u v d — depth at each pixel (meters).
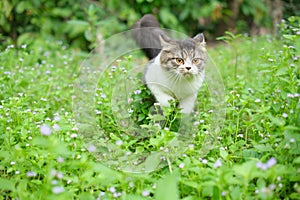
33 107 1.36
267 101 1.25
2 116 1.19
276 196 0.95
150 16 1.71
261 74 1.55
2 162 1.06
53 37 2.29
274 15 2.49
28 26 2.31
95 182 0.94
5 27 2.22
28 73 1.62
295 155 1.00
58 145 0.88
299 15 2.37
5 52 1.67
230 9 2.74
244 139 1.21
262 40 1.99
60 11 2.33
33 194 0.94
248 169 0.83
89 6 2.30
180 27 2.52
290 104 1.13
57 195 0.87
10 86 1.47
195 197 0.93
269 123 1.11
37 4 2.30
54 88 1.60
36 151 1.04
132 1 2.47
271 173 0.84
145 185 0.98
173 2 2.58
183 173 0.98
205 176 0.92
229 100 1.26
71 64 1.90
